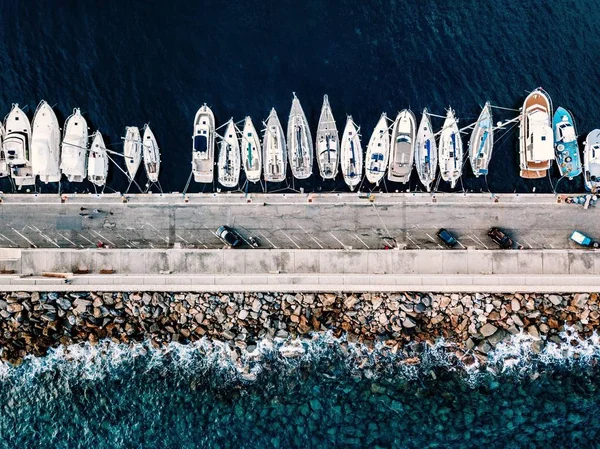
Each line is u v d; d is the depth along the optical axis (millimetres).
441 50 39406
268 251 37594
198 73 39375
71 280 37094
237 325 37969
